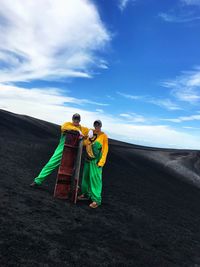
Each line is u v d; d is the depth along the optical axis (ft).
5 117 67.00
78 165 23.39
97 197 23.79
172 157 71.31
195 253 20.86
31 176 28.86
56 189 23.56
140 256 17.60
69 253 15.39
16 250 14.19
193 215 32.78
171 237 22.67
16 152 39.17
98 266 15.01
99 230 19.60
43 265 13.61
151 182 46.06
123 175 44.06
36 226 17.44
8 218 17.39
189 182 57.26
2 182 24.08
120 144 77.10
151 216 26.81
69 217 20.35
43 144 51.44
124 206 27.40
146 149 76.59
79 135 23.54
